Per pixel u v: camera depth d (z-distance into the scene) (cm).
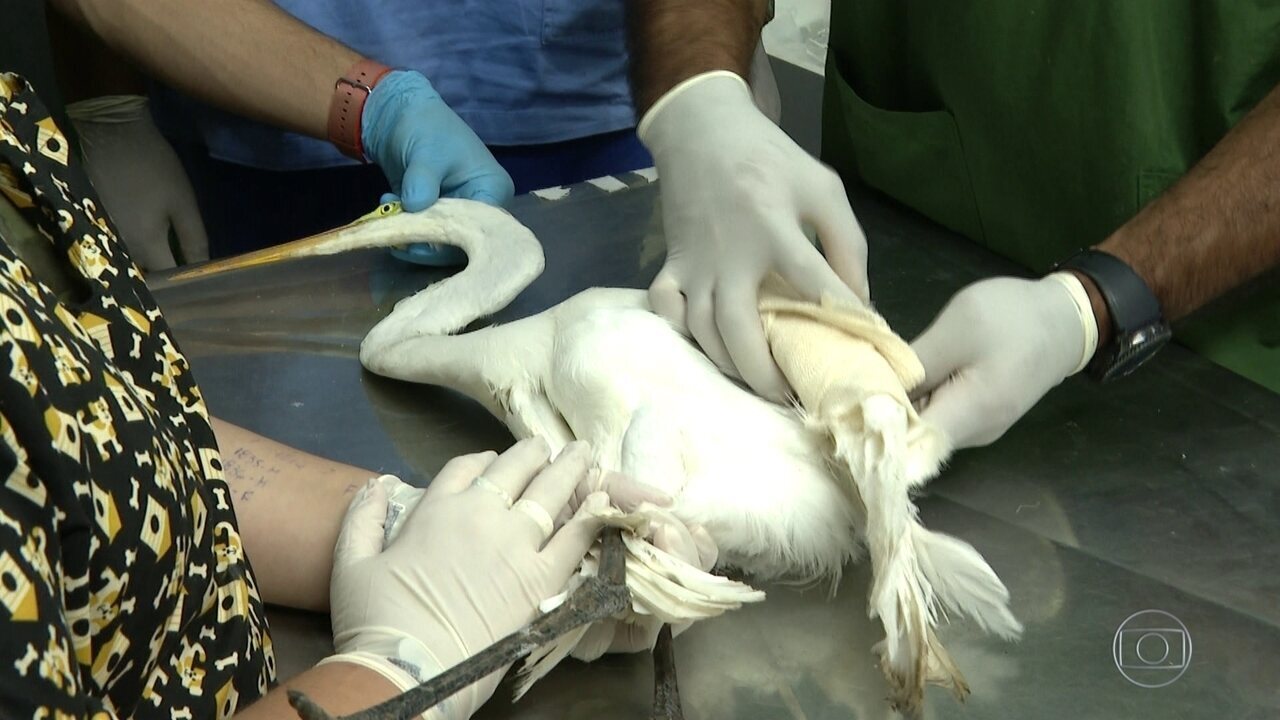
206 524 87
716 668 113
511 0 229
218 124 245
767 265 143
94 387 72
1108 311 137
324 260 196
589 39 236
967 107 183
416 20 233
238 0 221
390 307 184
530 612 106
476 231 182
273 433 154
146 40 222
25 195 85
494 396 149
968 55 179
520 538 108
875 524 112
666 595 104
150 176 246
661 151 159
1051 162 174
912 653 104
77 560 68
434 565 105
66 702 63
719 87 157
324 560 120
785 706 108
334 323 179
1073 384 153
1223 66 153
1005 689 107
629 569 105
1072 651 111
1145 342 138
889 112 197
